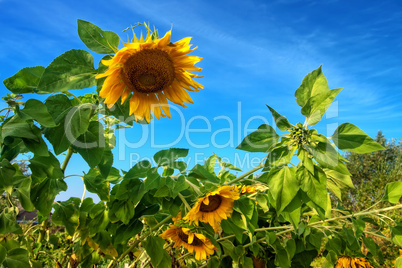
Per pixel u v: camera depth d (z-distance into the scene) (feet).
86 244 8.97
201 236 7.61
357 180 53.01
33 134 5.60
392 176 38.58
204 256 8.13
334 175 7.14
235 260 9.28
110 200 7.92
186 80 6.48
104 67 5.80
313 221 9.55
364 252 11.96
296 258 10.43
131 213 7.86
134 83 6.10
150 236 8.08
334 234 9.37
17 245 7.10
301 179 6.12
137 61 5.95
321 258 13.12
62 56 5.73
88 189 7.46
